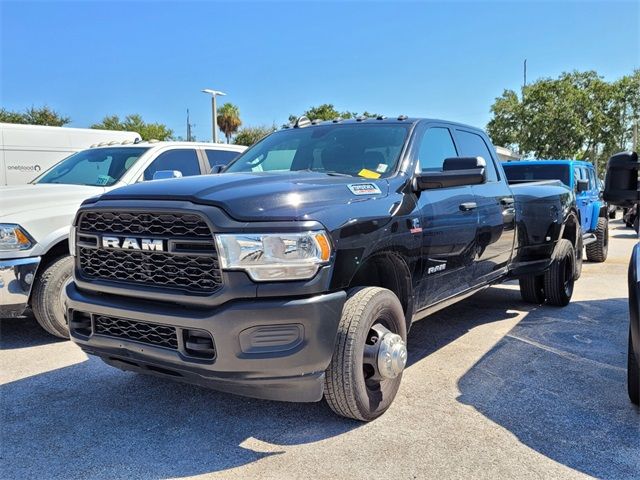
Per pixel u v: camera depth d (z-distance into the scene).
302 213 3.06
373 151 4.28
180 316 2.99
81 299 3.43
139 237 3.19
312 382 3.11
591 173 12.00
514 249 5.73
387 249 3.58
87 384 4.29
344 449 3.22
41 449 3.26
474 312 6.56
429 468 3.00
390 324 3.65
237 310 2.90
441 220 4.20
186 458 3.15
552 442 3.29
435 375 4.39
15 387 4.23
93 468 3.05
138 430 3.50
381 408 3.57
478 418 3.60
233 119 46.59
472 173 3.79
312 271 3.02
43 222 5.18
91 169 6.79
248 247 2.92
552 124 33.03
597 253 11.39
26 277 5.06
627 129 35.47
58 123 35.69
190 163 7.30
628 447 3.22
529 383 4.21
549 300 6.75
